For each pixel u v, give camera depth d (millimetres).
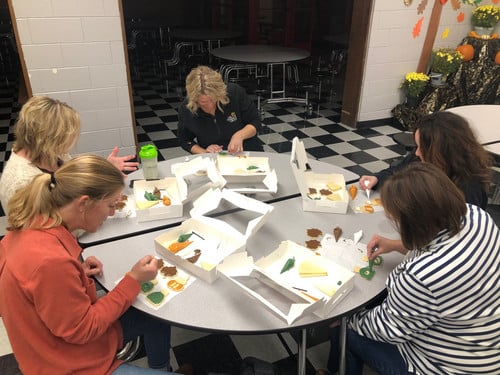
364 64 4566
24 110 1527
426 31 4719
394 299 1209
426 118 1584
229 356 1887
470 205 1267
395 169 1979
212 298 1271
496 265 1150
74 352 1173
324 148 4289
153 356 1635
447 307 1132
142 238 1559
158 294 1273
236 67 5754
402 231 1190
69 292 1081
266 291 1294
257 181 1975
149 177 1955
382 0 4324
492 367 1197
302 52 5277
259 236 1578
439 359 1244
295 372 1811
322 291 1272
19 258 1079
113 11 3340
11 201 1157
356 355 1533
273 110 5406
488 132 2762
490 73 4664
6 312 1109
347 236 1585
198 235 1521
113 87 3607
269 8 7363
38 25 3170
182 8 8984
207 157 2102
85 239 1549
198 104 2371
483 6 4742
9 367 1801
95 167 1155
